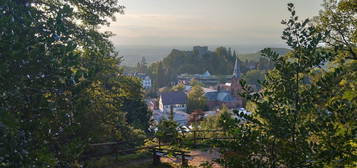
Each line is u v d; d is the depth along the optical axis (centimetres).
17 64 385
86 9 1266
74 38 1052
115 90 1453
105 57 1348
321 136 391
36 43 413
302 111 390
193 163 932
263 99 430
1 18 395
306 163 381
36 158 365
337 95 423
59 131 421
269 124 397
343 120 383
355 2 1185
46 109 399
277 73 433
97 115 1120
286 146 380
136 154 1143
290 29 421
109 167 973
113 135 1368
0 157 361
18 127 356
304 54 411
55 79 405
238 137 396
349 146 365
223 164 408
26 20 416
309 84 425
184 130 477
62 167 426
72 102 425
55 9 945
